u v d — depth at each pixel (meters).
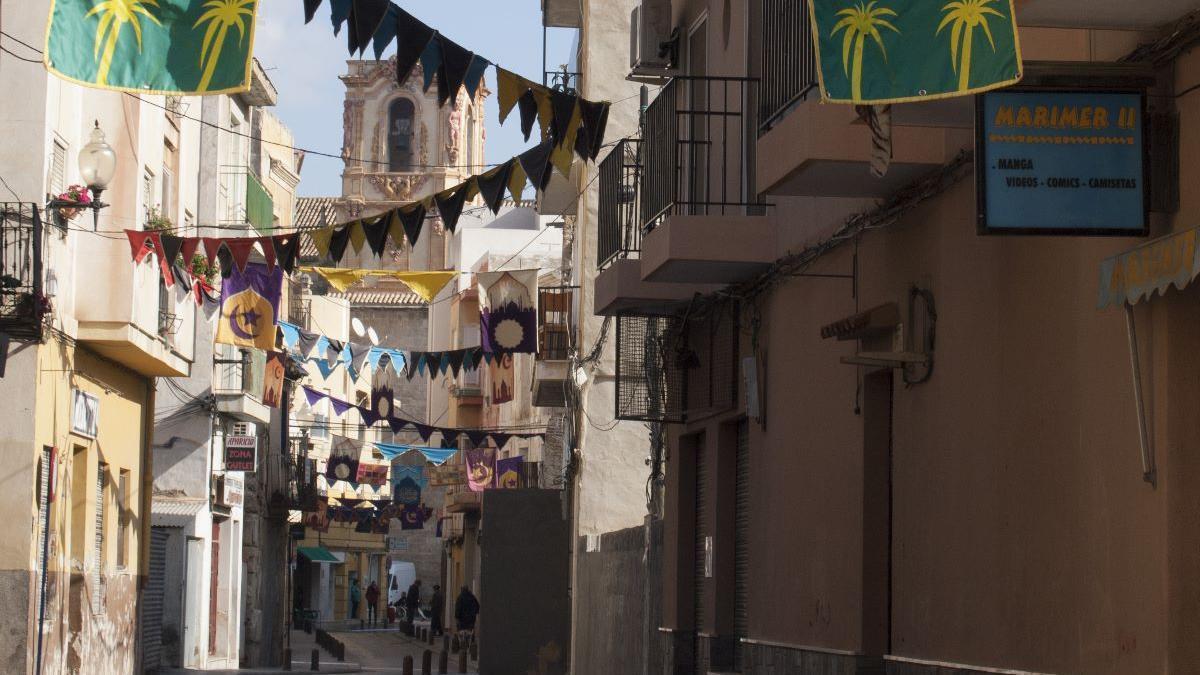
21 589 22.45
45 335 23.00
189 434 38.72
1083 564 9.51
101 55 9.37
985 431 11.16
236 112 41.16
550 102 12.41
